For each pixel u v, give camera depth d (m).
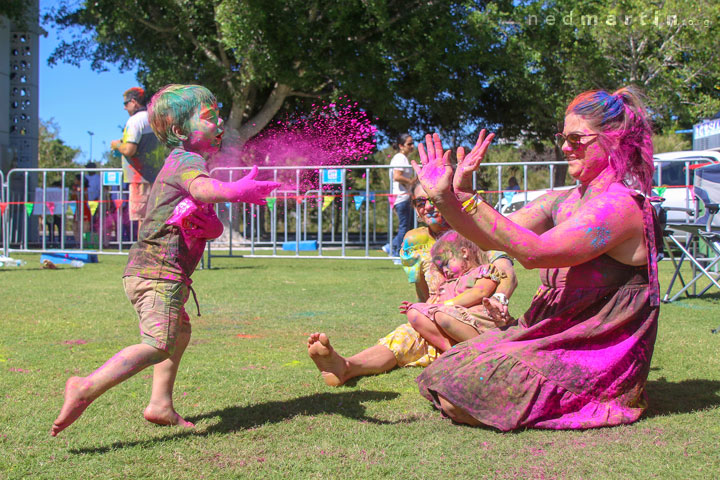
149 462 2.07
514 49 16.70
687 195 8.72
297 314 5.08
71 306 5.41
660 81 18.58
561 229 2.24
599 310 2.39
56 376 3.13
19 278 7.55
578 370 2.35
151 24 15.17
